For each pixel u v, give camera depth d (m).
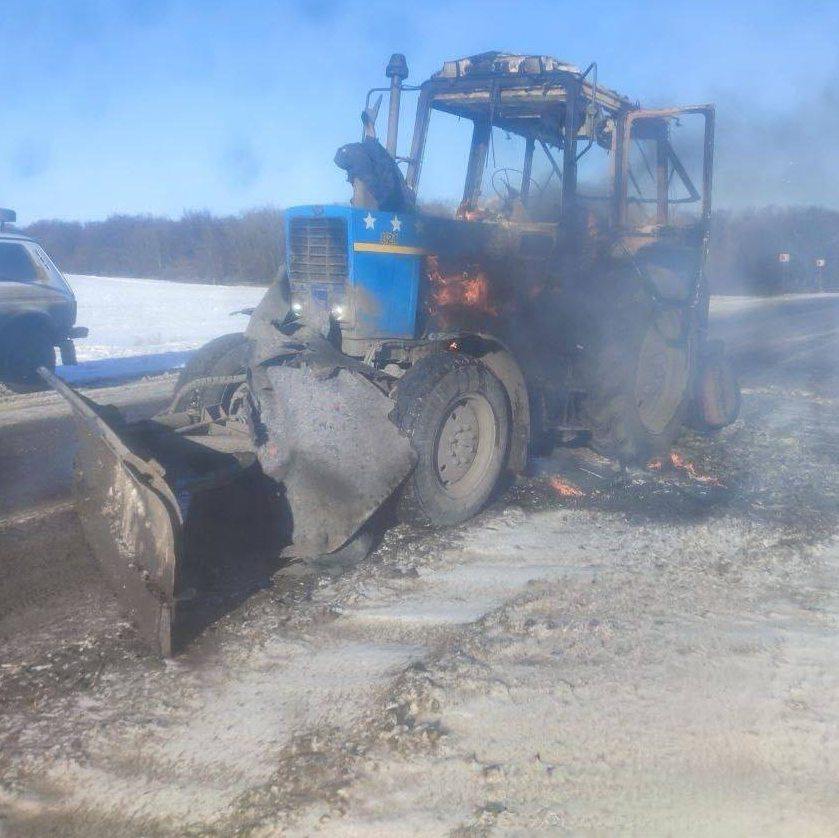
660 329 7.55
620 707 3.58
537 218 7.11
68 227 74.38
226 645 4.11
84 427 4.93
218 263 65.62
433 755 3.23
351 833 2.84
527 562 5.16
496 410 5.81
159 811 2.97
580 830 2.87
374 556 5.22
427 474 5.39
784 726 3.48
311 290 6.03
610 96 6.93
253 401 5.38
